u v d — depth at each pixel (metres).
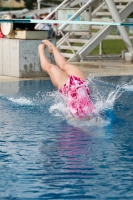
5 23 16.50
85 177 6.26
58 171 6.46
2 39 16.33
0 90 12.94
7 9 47.72
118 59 22.11
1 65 16.50
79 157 7.08
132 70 17.97
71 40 22.06
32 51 15.87
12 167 6.61
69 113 9.55
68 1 23.27
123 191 5.80
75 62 20.64
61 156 7.11
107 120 9.45
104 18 23.30
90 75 15.97
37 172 6.42
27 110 10.37
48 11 43.06
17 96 12.01
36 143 7.79
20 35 16.11
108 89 13.16
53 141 7.91
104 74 16.56
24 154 7.19
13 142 7.82
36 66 15.97
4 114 9.94
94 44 21.08
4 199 5.54
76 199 5.55
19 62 15.73
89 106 9.52
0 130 8.59
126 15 22.20
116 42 32.00
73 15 20.58
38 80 15.17
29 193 5.73
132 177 6.28
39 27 25.36
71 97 9.53
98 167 6.64
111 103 10.95
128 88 13.45
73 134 8.40
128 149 7.52
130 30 23.75
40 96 12.04
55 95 12.12
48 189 5.85
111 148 7.56
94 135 8.34
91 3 20.70
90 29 21.30
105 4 22.86
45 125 9.02
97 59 21.91
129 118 9.70
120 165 6.74
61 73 9.89
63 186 5.95
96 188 5.89
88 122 9.28
